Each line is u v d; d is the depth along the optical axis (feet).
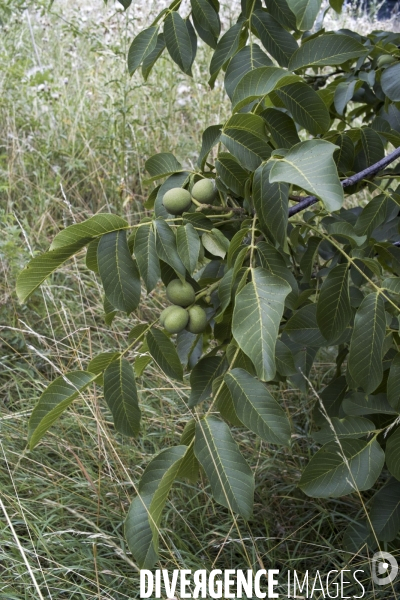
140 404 11.19
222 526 8.94
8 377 12.63
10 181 15.74
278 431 5.15
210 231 5.85
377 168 6.80
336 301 6.15
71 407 10.85
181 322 5.74
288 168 4.84
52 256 5.37
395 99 7.25
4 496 9.18
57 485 9.53
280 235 5.37
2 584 7.98
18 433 10.73
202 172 6.31
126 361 5.85
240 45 6.96
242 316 4.97
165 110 18.97
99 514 9.21
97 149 17.33
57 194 16.11
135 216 15.92
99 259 5.46
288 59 6.53
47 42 21.52
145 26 19.33
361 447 6.25
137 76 19.08
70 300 13.78
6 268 13.71
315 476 6.22
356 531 7.68
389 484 7.20
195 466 5.49
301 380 7.77
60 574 8.34
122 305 5.52
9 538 8.68
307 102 6.12
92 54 20.63
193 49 6.98
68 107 18.11
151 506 4.97
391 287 5.79
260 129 5.77
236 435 10.73
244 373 5.34
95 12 21.07
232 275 5.39
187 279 6.18
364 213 7.00
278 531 9.17
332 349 12.64
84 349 12.79
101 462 10.09
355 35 8.59
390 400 5.97
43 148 16.47
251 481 5.01
